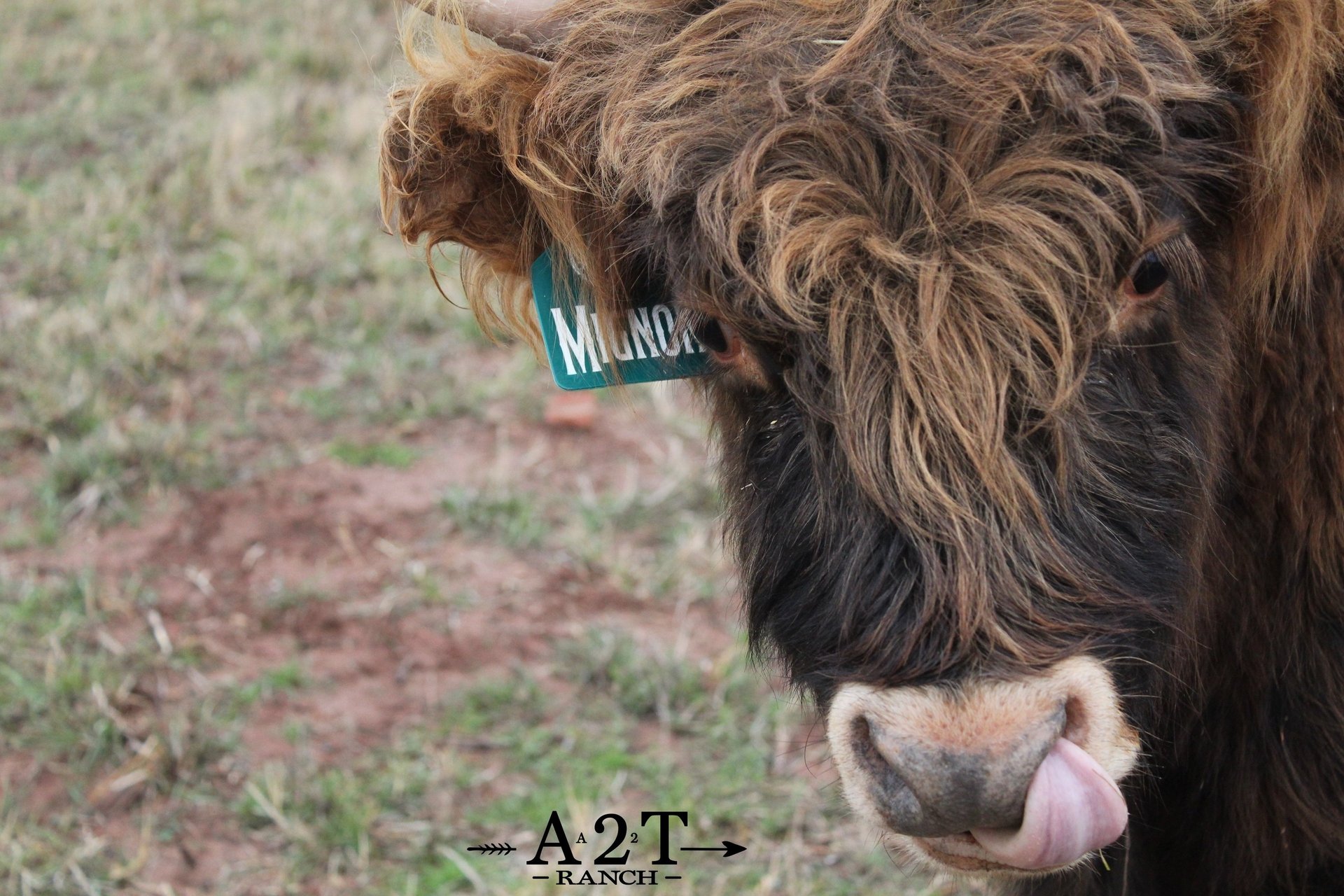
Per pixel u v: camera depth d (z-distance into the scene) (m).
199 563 4.96
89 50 8.83
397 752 4.18
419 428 5.82
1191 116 2.31
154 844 3.84
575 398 5.98
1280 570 2.76
